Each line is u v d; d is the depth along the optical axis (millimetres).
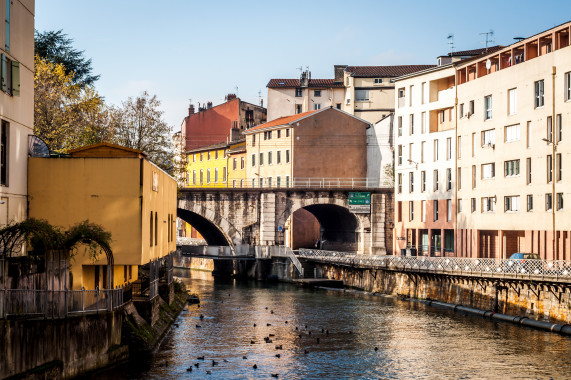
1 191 33719
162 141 66688
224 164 112062
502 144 62500
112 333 34625
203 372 35281
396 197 82375
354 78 111562
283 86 116562
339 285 75062
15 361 27266
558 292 46156
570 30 53719
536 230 57406
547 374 35469
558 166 55031
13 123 35250
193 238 111938
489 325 48688
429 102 75875
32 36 38250
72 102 60781
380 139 93250
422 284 61875
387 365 37344
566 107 53906
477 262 55188
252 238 82312
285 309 56844
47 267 34031
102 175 37000
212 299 63625
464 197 68938
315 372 35906
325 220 96125
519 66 60031
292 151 94375
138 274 50812
